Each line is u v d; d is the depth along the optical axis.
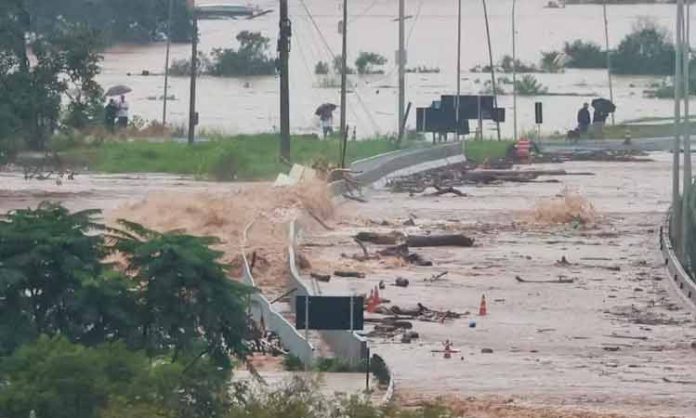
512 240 109.88
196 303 54.66
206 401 49.62
